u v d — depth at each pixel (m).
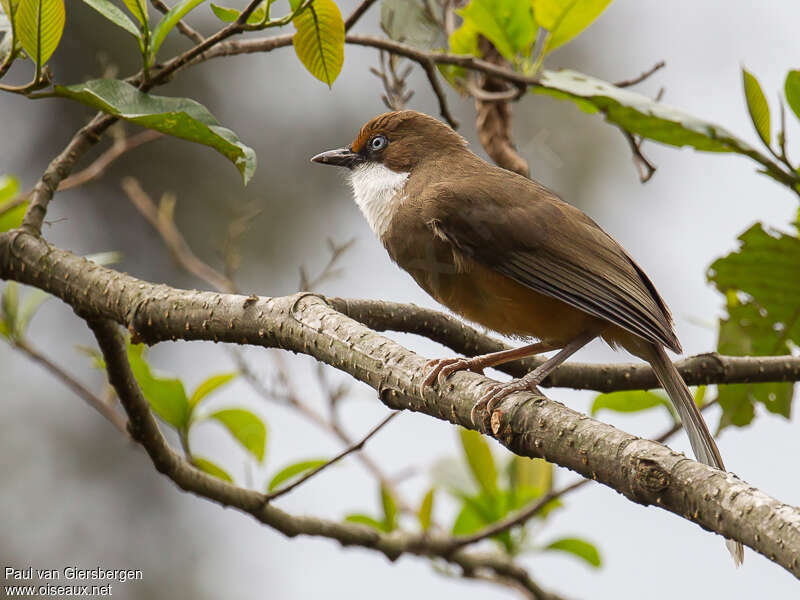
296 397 10.22
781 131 7.38
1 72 6.53
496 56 9.99
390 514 9.58
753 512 4.25
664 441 9.08
